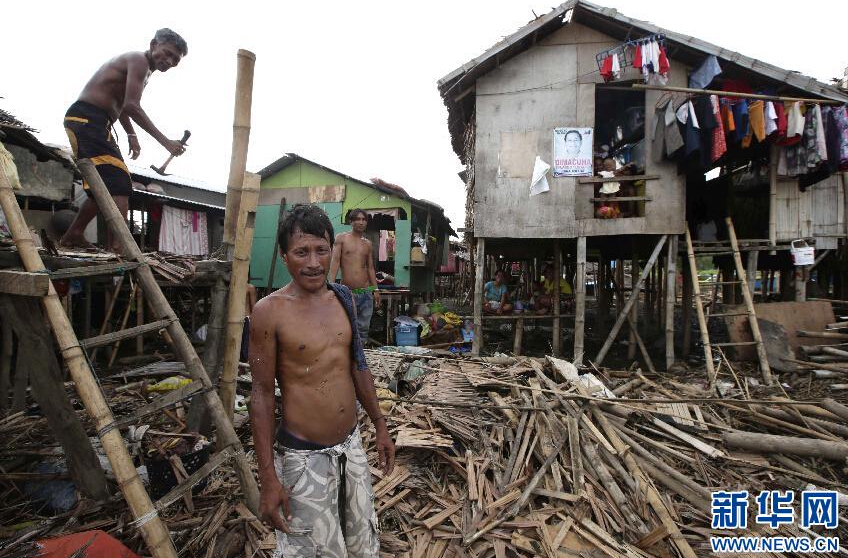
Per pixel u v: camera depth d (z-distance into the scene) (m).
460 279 25.16
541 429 4.17
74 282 7.12
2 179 2.45
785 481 3.84
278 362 1.91
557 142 7.64
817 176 7.21
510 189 7.83
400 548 2.96
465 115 9.04
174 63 4.20
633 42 6.70
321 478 1.88
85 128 3.96
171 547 2.28
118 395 5.04
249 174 3.38
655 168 7.43
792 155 7.00
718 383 6.19
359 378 2.16
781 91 6.90
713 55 6.69
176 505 3.10
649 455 3.97
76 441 2.91
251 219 3.42
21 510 2.99
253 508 2.92
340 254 6.65
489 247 9.77
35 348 2.72
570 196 7.65
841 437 4.29
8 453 3.39
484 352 8.58
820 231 7.68
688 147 6.63
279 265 12.86
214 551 2.73
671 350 7.34
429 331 9.47
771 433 4.69
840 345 6.64
